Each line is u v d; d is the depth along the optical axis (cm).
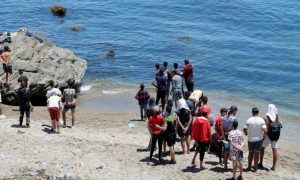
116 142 2333
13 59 3203
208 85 3784
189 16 5775
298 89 3738
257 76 4003
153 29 5262
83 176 1892
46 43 3609
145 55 4450
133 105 3256
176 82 2814
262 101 3488
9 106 2995
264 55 4522
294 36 5116
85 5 6144
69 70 3388
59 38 4916
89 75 3881
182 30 5241
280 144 2697
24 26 5281
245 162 2219
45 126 2483
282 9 5991
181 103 2166
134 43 4788
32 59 3256
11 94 3025
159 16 5753
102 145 2252
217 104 3359
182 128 2162
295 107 3378
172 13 5869
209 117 2150
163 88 2811
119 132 2573
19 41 3347
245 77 3978
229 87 3750
